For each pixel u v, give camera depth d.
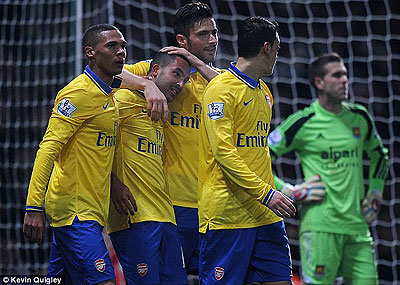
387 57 31.62
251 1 31.92
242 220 14.18
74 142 13.98
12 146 27.91
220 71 16.16
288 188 19.95
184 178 15.92
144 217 14.70
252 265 14.41
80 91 13.80
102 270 13.76
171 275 15.02
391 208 29.36
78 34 22.38
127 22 29.86
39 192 13.69
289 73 31.98
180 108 15.88
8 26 27.77
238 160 13.67
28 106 27.66
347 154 19.88
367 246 19.70
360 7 31.92
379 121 31.55
